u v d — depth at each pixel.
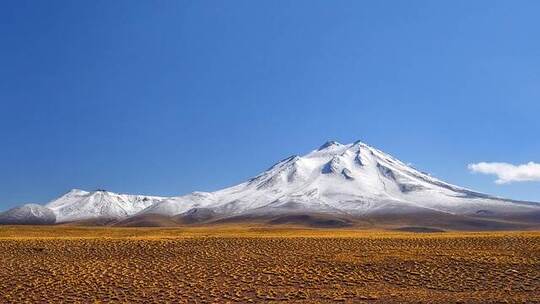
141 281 38.22
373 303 31.55
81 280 38.56
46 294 34.50
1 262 45.75
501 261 42.53
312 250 50.91
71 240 58.09
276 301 32.19
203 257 47.81
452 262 42.53
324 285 36.41
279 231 96.12
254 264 44.00
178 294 34.31
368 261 43.81
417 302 31.42
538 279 36.53
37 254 49.72
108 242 56.03
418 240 57.28
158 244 54.56
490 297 32.12
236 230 101.25
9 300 33.00
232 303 31.88
